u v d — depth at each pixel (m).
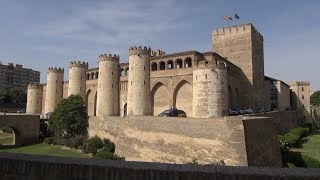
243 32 76.19
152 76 64.12
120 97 73.19
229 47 77.75
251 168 6.90
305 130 67.81
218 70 48.16
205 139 31.00
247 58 75.19
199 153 31.30
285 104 96.75
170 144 35.09
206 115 47.38
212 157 29.86
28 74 199.25
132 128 42.78
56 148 55.97
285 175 6.30
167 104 62.06
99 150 49.81
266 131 32.81
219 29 79.62
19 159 8.33
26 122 64.69
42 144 61.34
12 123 62.75
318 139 58.59
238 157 27.45
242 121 27.91
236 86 71.06
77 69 82.62
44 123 70.00
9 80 186.50
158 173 6.94
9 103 127.38
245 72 75.19
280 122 60.50
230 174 6.53
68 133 60.88
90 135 58.47
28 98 103.12
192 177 6.73
